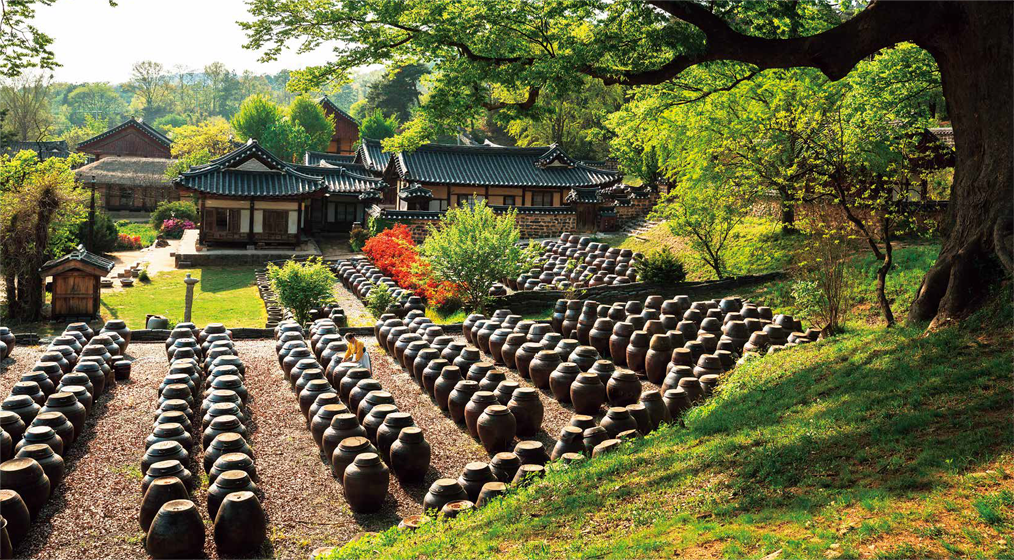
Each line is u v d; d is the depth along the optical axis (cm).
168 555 773
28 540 823
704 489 707
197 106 13975
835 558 516
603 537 652
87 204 3862
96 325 2333
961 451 644
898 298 1609
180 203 4928
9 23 1209
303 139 6109
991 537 516
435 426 1230
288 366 1450
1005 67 999
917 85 1920
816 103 1730
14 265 2373
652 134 2412
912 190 1998
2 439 935
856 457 685
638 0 1198
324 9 1260
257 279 3089
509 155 4319
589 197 3759
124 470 1020
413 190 3875
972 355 860
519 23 1267
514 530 709
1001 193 993
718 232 2305
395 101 7319
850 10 1727
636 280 2370
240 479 872
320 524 900
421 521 831
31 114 6950
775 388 999
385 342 1706
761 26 1287
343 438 1039
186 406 1135
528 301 2170
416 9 1262
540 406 1172
